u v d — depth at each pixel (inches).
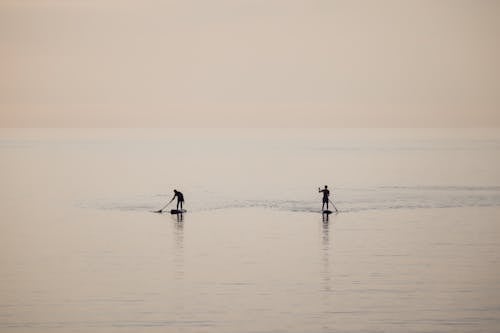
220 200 7401.6
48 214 6235.2
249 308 3174.2
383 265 3973.9
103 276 3722.9
